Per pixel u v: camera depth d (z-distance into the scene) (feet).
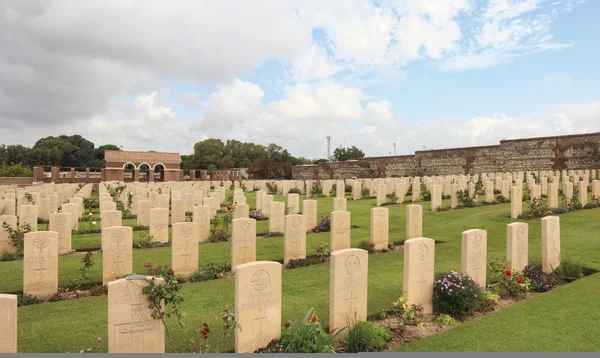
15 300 14.28
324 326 19.57
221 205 72.90
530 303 21.99
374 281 27.02
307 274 29.27
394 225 50.24
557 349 16.71
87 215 62.28
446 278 21.38
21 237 35.17
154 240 39.70
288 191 98.07
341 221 35.06
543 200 52.13
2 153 244.83
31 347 17.66
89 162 276.00
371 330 17.71
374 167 152.15
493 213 52.44
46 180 170.50
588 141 96.22
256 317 16.87
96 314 21.63
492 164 116.67
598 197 56.70
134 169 197.47
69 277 28.86
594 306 21.22
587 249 32.60
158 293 15.56
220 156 286.05
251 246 30.76
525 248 27.02
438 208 58.44
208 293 24.97
